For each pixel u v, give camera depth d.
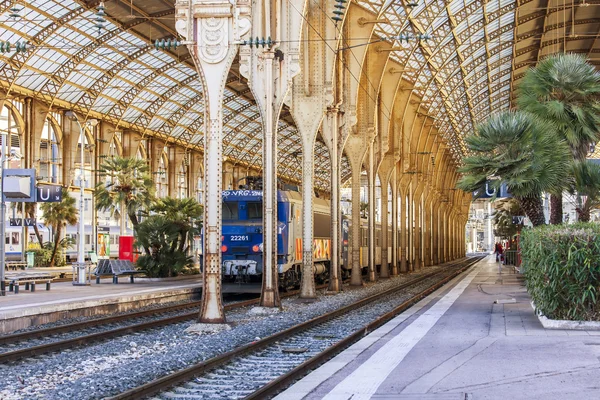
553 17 50.50
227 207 28.61
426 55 48.34
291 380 10.40
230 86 61.00
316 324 18.66
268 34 22.94
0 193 25.88
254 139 78.44
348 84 33.66
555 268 14.51
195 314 20.92
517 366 10.21
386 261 48.56
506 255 73.25
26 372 11.55
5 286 26.86
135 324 18.55
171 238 38.75
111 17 44.22
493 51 56.53
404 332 14.81
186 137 68.81
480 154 21.08
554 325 14.51
